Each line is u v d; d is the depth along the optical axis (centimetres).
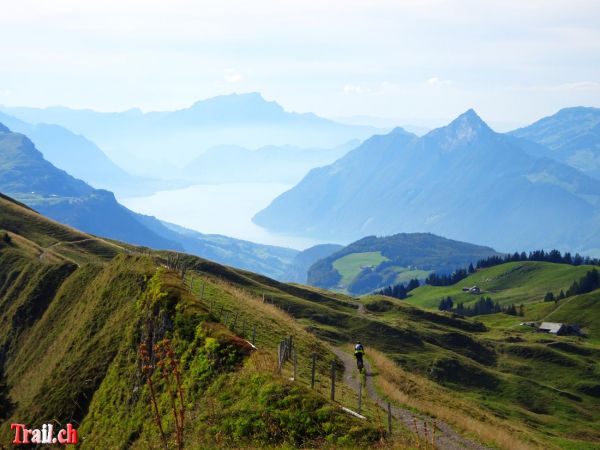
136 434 5419
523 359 19950
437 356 16800
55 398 7131
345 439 4128
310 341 7825
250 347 5578
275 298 17912
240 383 4912
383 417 4850
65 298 11719
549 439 9519
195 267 18762
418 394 6869
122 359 6925
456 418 5497
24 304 12950
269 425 4347
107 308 8719
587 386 17900
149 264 9206
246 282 19138
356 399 5297
